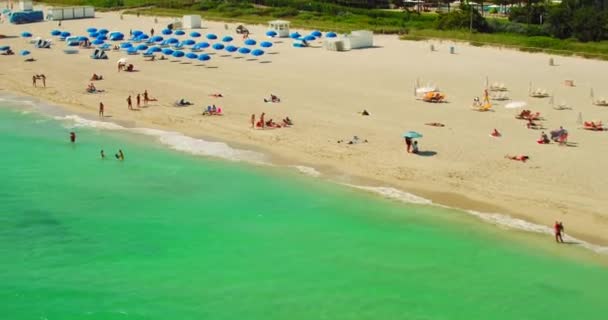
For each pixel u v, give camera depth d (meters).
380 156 52.59
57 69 89.44
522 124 59.66
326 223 42.28
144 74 84.75
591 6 119.00
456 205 43.78
